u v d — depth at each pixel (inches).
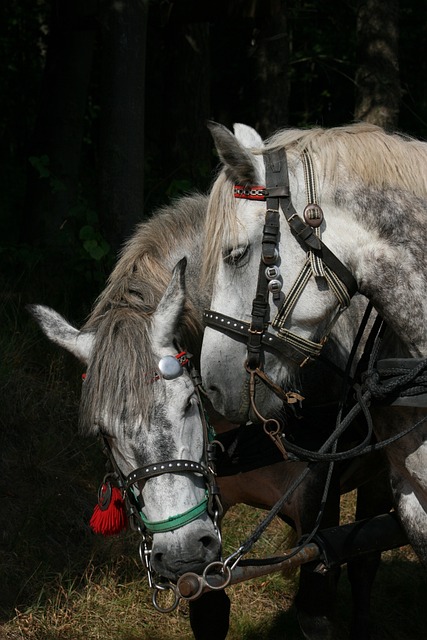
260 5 278.1
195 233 128.3
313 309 106.9
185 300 112.3
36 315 117.0
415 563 199.3
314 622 134.3
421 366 108.7
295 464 132.6
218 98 498.0
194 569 105.0
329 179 108.7
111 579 169.5
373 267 108.7
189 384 109.2
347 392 119.6
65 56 288.0
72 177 286.8
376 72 325.1
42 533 176.1
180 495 106.2
